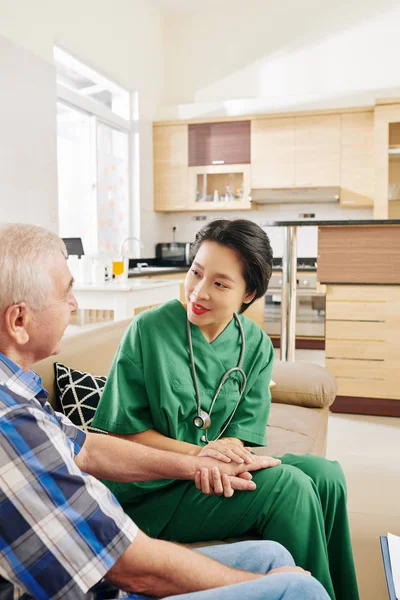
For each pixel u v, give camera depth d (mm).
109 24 5289
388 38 6023
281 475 1144
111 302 3451
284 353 3703
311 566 1106
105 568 744
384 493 2375
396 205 5836
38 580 707
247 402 1389
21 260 814
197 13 6562
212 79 6566
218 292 1228
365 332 3561
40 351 879
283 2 6277
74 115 5285
